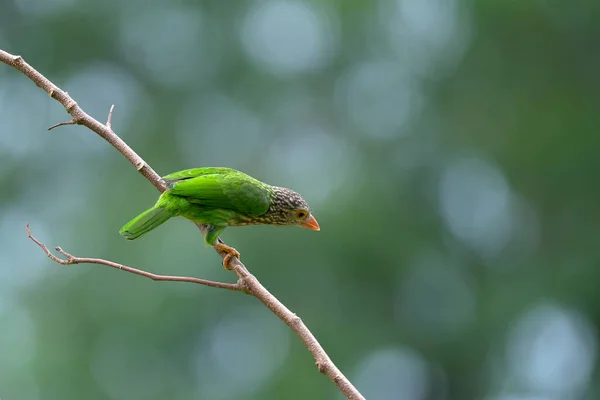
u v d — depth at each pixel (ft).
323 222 58.75
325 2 69.67
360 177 63.62
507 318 60.95
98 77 68.95
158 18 69.10
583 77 72.23
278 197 24.39
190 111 67.97
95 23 68.28
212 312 51.98
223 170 23.53
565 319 61.57
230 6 69.67
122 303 51.24
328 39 70.08
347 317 57.57
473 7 69.97
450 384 61.77
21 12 68.44
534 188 68.28
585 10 69.82
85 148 64.95
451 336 60.49
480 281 63.67
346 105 68.85
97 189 61.31
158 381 50.83
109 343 50.88
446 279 61.72
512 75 70.69
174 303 50.98
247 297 52.85
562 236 67.05
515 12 69.56
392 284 59.57
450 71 69.97
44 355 50.11
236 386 52.47
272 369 53.72
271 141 67.67
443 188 65.62
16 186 62.95
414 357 60.90
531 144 68.54
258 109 68.23
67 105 20.18
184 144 66.69
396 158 66.08
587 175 68.23
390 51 69.87
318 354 17.16
